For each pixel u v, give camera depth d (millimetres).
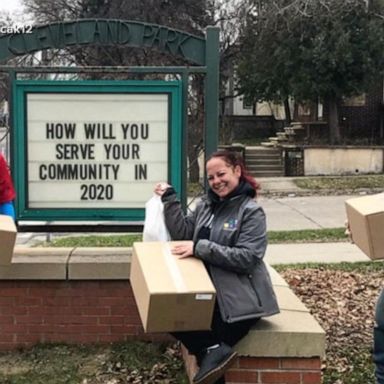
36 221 5023
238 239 3320
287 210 14117
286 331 3486
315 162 20219
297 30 19062
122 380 4230
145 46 4992
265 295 3369
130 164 5000
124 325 4758
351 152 20266
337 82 19828
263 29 19250
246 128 29234
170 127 4973
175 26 18766
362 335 5133
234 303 3281
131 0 18672
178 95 4953
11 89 4918
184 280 3164
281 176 20203
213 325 3316
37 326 4746
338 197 16422
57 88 4922
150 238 3900
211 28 4957
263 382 3516
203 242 3291
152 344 4746
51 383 4207
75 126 4969
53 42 4941
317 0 18375
